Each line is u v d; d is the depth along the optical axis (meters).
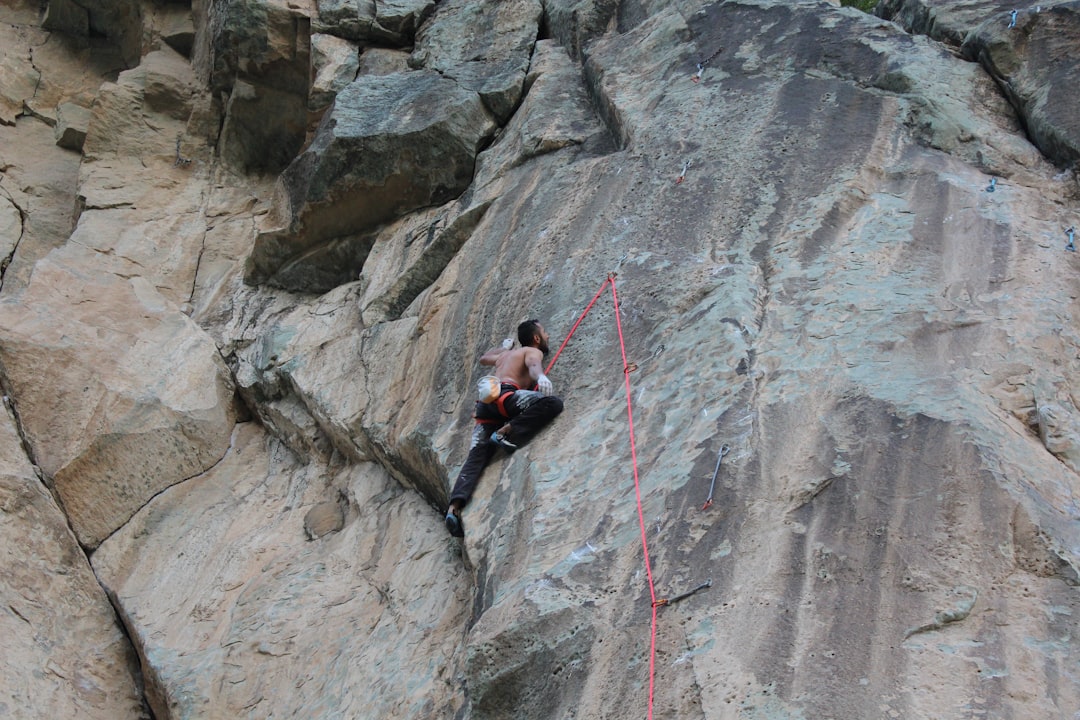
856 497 5.16
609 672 4.86
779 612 4.77
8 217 11.31
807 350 6.12
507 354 6.85
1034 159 7.49
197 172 11.72
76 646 7.80
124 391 8.96
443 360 7.75
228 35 11.27
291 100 11.50
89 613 8.02
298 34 11.28
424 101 9.77
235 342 9.79
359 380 8.45
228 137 11.76
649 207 7.69
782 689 4.44
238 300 10.30
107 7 13.14
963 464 5.18
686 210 7.53
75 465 8.52
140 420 8.87
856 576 4.84
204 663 7.21
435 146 9.49
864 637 4.58
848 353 6.05
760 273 6.82
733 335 6.27
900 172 7.38
